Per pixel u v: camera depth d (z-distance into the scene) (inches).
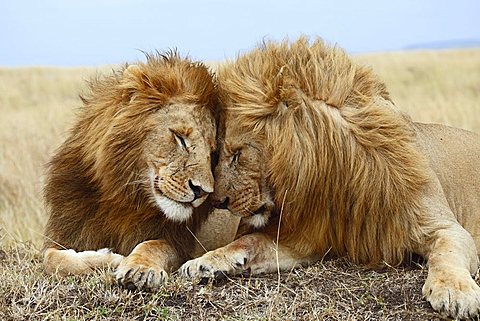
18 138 831.7
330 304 266.8
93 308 272.2
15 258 373.7
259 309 268.2
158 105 318.7
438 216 309.7
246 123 305.7
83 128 342.6
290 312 260.8
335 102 302.4
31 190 582.9
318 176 300.8
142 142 320.2
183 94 319.3
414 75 1804.9
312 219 307.3
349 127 300.2
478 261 310.0
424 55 2417.6
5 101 1558.8
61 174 343.6
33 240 454.9
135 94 321.7
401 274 297.1
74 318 262.7
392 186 300.5
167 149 315.3
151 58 343.0
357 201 301.9
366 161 299.9
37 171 635.5
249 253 305.7
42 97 1625.2
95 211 336.2
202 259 296.0
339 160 299.9
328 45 324.8
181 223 329.4
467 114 979.3
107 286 285.3
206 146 316.2
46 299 278.4
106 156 324.2
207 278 292.5
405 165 304.8
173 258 320.5
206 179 310.5
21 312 268.5
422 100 1207.6
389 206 301.1
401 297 273.9
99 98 341.1
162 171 315.0
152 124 318.0
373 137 301.0
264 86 306.3
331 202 305.1
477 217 376.2
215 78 339.6
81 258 316.5
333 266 309.1
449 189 364.8
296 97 300.0
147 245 309.0
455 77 1731.1
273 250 311.7
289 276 298.0
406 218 304.7
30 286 291.3
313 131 299.6
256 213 316.5
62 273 313.4
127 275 280.8
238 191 312.7
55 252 323.3
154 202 322.3
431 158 358.3
